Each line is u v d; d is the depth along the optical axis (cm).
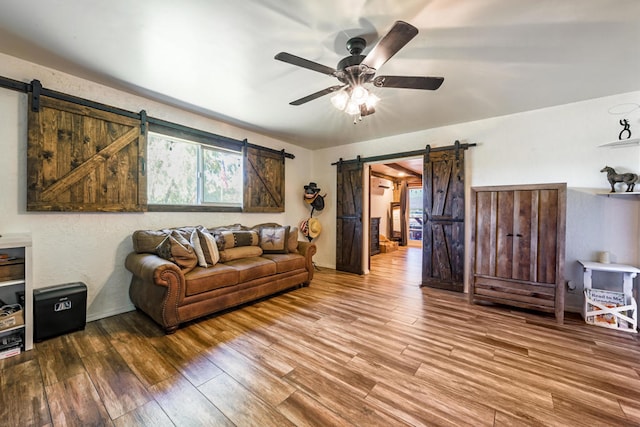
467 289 378
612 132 295
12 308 217
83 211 266
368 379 185
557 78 255
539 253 292
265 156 456
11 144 231
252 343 233
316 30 189
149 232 294
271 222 477
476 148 377
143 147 305
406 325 272
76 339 236
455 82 263
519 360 209
